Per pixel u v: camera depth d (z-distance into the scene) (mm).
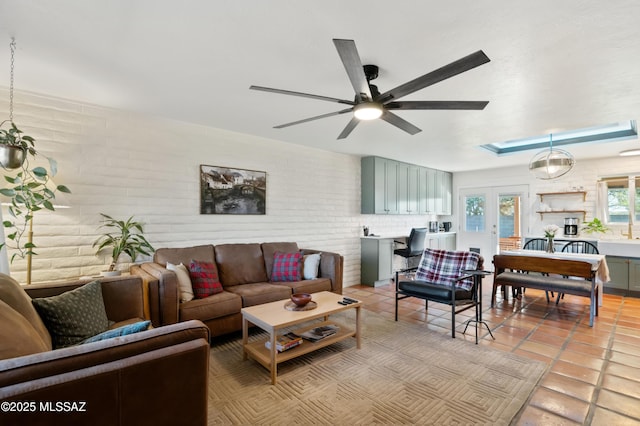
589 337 3025
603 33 1729
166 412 1143
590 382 2203
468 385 2176
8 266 2318
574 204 5688
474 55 1437
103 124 3029
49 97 2756
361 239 5488
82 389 971
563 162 3771
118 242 2967
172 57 2062
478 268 3326
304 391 2107
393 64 2109
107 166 3049
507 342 2916
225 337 3080
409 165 6043
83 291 1985
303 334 2723
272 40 1854
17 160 2098
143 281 2479
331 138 4211
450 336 3076
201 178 3652
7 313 1282
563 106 2873
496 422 1787
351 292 4883
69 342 1757
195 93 2680
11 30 1749
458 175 7262
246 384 2195
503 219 6566
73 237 2859
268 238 4266
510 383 2199
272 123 3559
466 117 3207
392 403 1977
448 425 1768
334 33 1772
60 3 1518
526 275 4070
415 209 6156
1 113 2555
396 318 3539
